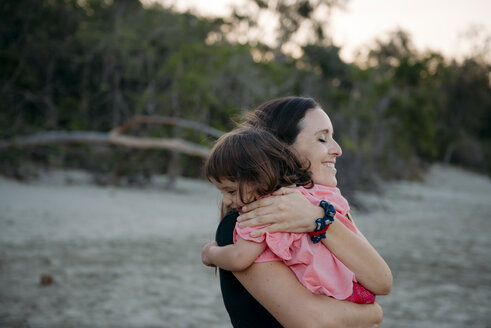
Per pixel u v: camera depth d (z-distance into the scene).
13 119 16.50
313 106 1.73
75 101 19.31
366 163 25.81
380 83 32.06
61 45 18.66
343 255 1.50
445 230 13.89
